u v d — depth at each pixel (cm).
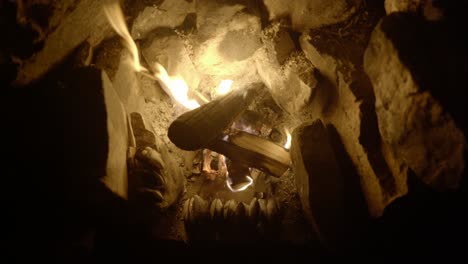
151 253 170
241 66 223
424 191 148
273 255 174
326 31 195
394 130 148
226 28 207
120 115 173
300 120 216
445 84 135
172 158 200
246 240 178
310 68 196
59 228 155
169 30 211
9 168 154
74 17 166
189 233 180
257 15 205
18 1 136
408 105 139
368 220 168
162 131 220
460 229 142
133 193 169
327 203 169
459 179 132
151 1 199
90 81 159
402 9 154
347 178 178
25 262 146
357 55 182
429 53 140
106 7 181
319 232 167
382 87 150
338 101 184
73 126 154
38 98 161
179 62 217
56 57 171
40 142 155
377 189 161
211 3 201
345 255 163
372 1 191
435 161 138
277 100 223
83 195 150
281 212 190
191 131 183
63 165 151
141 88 221
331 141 188
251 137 202
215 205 186
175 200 194
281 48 203
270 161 201
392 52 142
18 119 159
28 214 153
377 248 157
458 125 129
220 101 201
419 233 148
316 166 174
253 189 214
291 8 201
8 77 149
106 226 166
